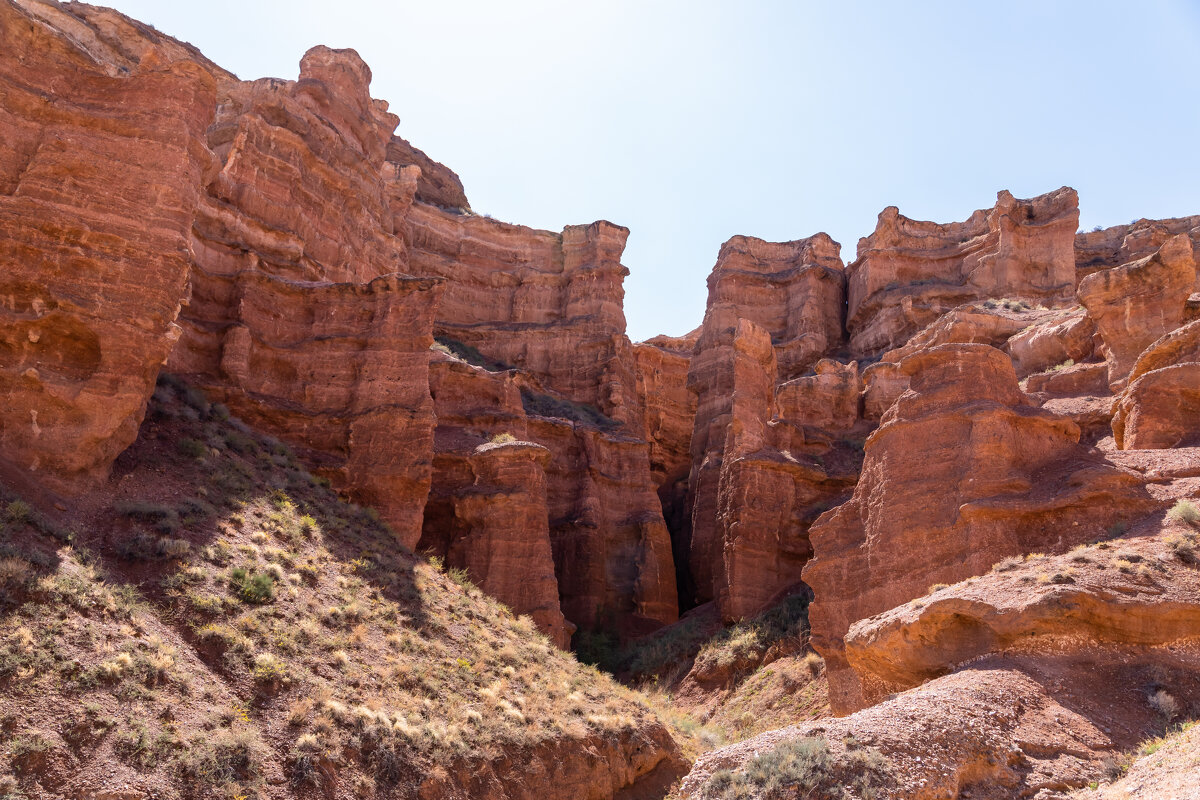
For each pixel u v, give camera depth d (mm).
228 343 30750
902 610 19656
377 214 50250
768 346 46844
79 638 14531
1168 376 25188
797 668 32406
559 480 47000
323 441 30594
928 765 12758
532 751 19141
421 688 19328
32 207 20234
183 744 13672
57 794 11859
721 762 13922
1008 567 19688
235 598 18453
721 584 41875
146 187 21500
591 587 43625
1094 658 16266
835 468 44812
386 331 32406
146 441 23312
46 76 21531
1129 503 20078
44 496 18406
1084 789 12750
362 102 52406
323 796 14656
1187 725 13992
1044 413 23844
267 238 37844
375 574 23828
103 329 20312
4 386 19328
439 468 36531
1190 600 15938
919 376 26062
